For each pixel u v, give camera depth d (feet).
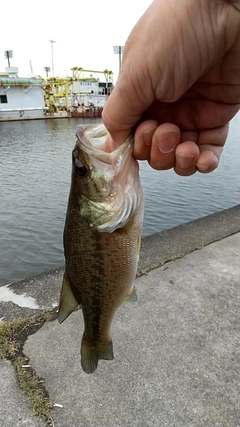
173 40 0.50
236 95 0.67
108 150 0.74
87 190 0.75
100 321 0.87
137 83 0.56
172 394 1.17
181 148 0.66
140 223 0.79
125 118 0.63
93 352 0.91
